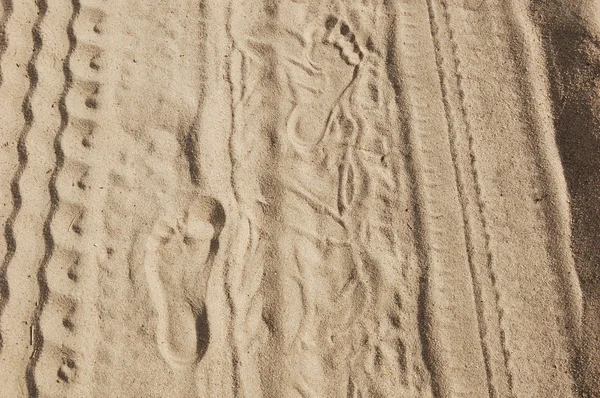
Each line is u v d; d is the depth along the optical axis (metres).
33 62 2.85
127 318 2.62
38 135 2.76
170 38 3.00
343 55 3.08
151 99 2.90
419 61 3.07
